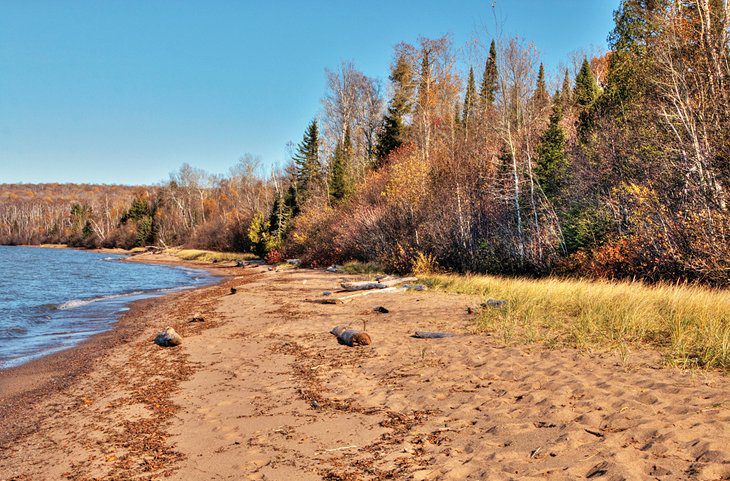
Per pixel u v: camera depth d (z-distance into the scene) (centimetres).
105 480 474
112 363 1023
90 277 3784
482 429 505
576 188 2331
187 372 886
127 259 6838
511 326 974
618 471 368
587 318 928
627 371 632
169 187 10525
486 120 2730
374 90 6184
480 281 1836
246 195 8281
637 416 478
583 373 643
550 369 677
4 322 1644
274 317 1409
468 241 2536
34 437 629
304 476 443
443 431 515
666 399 514
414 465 441
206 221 8738
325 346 991
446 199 2781
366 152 6206
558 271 2095
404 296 1641
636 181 1958
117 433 609
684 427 437
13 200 19425
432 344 914
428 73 4600
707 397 506
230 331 1246
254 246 5728
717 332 720
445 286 1855
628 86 2395
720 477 346
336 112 6128
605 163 2195
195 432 586
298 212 5419
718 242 1468
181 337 1219
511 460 420
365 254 3309
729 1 1734
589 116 2788
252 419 612
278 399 685
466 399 603
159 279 3572
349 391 693
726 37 1636
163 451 537
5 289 2866
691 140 1691
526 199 2436
